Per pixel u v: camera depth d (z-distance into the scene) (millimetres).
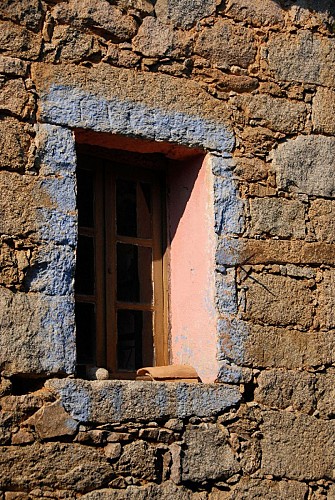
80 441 7270
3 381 7141
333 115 8734
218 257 8023
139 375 7961
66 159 7613
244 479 7777
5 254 7309
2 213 7348
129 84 7938
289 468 7953
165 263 8406
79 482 7203
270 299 8172
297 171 8484
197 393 7715
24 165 7480
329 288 8422
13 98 7523
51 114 7629
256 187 8305
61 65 7734
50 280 7406
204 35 8312
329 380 8281
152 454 7473
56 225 7500
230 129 8281
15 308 7254
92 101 7777
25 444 7105
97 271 8078
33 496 7051
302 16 8773
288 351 8156
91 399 7340
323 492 8078
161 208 8484
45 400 7219
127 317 8172
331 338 8359
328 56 8820
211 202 8102
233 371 7902
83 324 7961
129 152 8367
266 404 7988
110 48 7930
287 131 8516
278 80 8562
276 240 8297
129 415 7438
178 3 8250
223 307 7969
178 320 8258
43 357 7273
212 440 7711
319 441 8117
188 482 7578
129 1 8070
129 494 7332
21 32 7633
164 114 8023
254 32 8539
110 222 8211
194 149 8141
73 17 7832
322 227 8492
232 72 8383
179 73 8156
